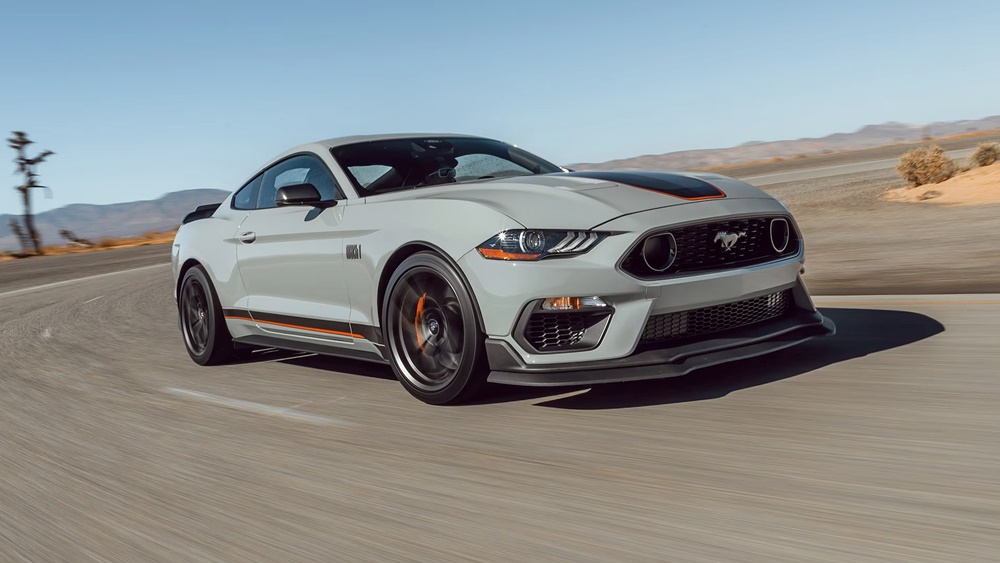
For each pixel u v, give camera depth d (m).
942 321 4.53
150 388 4.77
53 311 10.18
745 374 3.71
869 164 36.16
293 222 4.44
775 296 3.64
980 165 18.02
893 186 19.31
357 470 2.87
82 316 9.23
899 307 5.12
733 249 3.46
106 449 3.48
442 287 3.56
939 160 17.44
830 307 5.37
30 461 3.41
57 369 5.75
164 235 46.53
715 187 3.62
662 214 3.29
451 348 3.58
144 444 3.50
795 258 3.62
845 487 2.29
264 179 4.97
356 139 4.66
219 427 3.67
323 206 4.20
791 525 2.07
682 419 3.10
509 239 3.28
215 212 5.48
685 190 3.52
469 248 3.37
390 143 4.61
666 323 3.30
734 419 3.04
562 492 2.46
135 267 19.45
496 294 3.28
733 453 2.66
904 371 3.53
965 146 41.72
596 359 3.22
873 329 4.48
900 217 12.62
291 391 4.31
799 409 3.09
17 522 2.68
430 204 3.64
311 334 4.43
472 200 3.52
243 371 5.07
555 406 3.47
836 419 2.93
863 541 1.94
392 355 3.80
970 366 3.51
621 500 2.35
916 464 2.42
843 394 3.24
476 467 2.78
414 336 3.74
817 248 9.59
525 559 2.02
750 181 32.91
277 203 4.16
